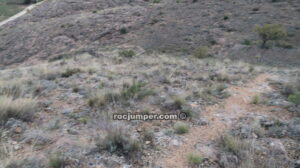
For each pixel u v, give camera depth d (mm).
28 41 36156
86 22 39938
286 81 7246
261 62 18594
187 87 6605
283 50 21703
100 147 3131
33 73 9742
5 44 36844
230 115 4523
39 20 47906
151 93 5797
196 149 3229
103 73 8781
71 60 15461
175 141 3467
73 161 2768
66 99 5465
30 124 3904
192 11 38312
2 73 12141
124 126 3785
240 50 22812
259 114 4469
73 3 55875
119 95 5441
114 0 56469
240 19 31594
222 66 11242
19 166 2609
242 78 7918
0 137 3287
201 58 18469
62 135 3510
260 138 3463
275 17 30234
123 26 36438
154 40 28844
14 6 73688
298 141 3297
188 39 27594
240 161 2859
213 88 6422
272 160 2811
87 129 3746
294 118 4109
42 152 2979
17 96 5355
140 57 16250
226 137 3436
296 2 34500
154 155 3064
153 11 42062
